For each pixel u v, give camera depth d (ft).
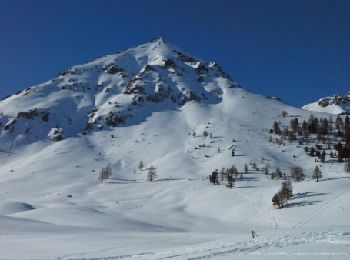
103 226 431.84
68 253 213.66
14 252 223.71
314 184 595.47
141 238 282.36
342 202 454.81
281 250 143.95
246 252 149.07
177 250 183.32
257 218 521.65
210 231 427.33
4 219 375.86
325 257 123.85
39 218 482.69
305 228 213.25
